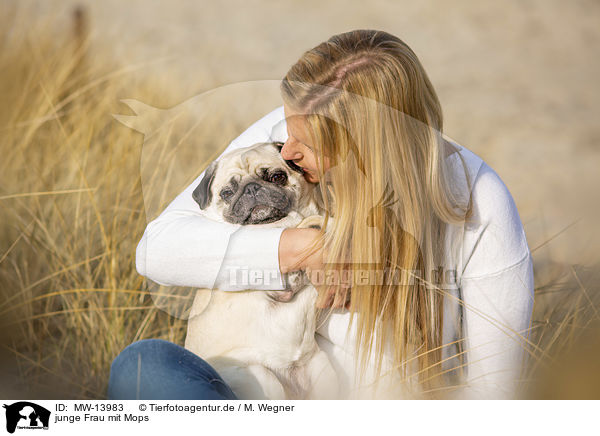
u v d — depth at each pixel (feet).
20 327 17.02
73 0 43.16
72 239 18.80
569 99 41.93
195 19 50.11
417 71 11.80
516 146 34.60
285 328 11.99
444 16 55.83
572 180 31.07
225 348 12.12
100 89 25.14
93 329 16.44
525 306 12.41
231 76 35.27
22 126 21.74
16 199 19.62
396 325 11.96
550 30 53.62
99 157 20.93
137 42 37.06
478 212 12.13
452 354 12.76
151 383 11.04
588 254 22.13
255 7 55.98
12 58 24.81
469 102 40.16
